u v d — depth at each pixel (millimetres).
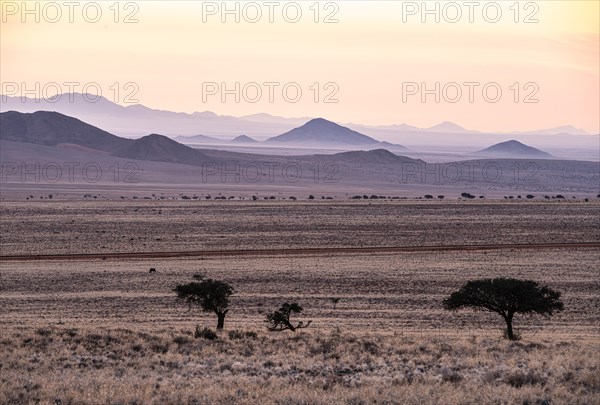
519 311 52531
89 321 60250
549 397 22609
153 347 35344
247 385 25391
